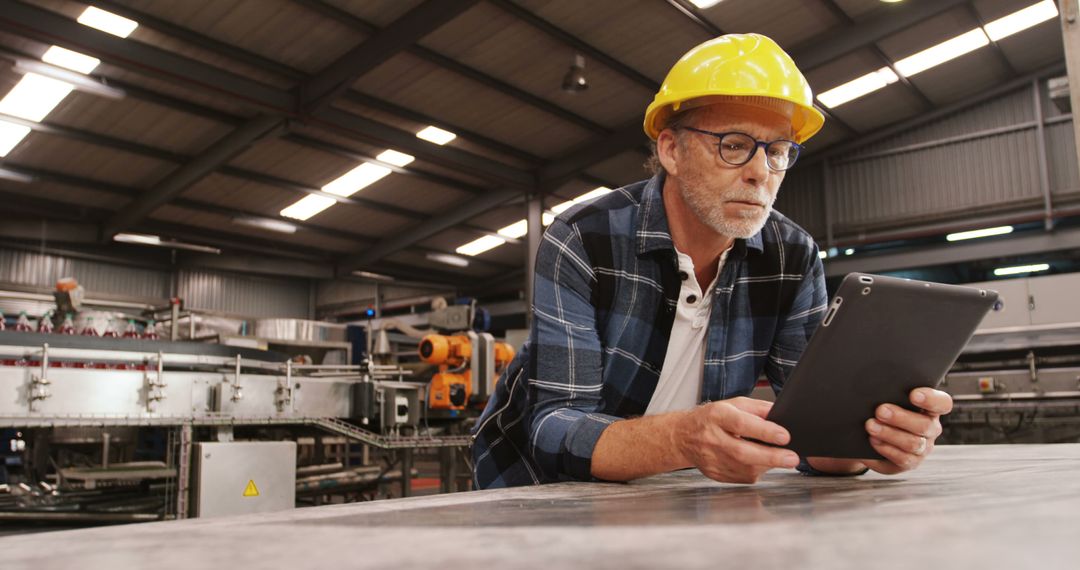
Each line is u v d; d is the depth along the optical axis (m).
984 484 0.57
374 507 0.53
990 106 9.74
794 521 0.36
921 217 9.91
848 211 10.48
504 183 9.51
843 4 7.43
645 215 1.10
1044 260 9.82
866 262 10.13
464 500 0.58
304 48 7.05
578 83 7.26
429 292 14.36
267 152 8.95
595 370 1.04
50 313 3.34
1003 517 0.33
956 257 9.48
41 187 9.34
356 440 3.70
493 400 1.32
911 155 10.16
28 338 2.42
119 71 7.04
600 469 0.86
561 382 1.01
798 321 1.23
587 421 0.91
